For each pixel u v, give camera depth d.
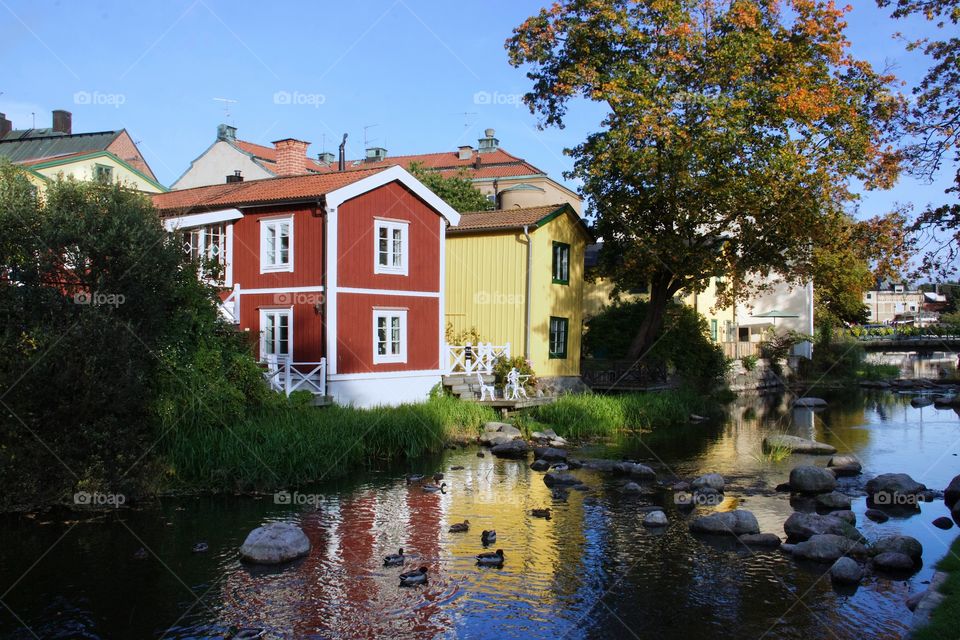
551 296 29.91
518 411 25.47
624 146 26.41
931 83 15.16
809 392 42.25
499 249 29.42
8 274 13.32
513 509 14.30
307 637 8.73
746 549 12.05
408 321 24.81
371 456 18.98
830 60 26.39
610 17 26.78
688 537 12.64
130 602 9.66
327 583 10.38
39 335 13.00
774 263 29.25
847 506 14.74
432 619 9.26
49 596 9.84
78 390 13.42
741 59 25.09
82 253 13.38
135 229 14.15
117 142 41.56
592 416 24.92
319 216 22.23
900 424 27.81
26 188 13.86
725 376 39.16
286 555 11.20
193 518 13.41
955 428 26.61
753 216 28.31
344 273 22.48
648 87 26.00
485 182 56.06
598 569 11.03
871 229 17.27
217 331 18.16
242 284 23.95
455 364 26.55
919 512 14.52
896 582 10.60
